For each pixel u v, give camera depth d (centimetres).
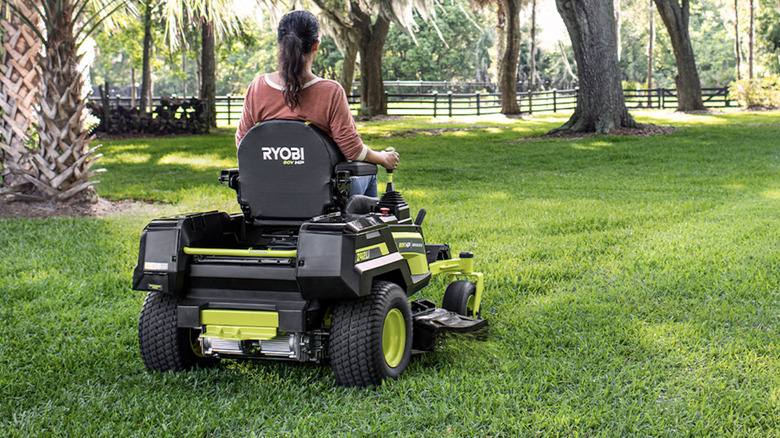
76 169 1017
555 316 529
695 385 393
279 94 404
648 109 4006
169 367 421
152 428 350
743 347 450
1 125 1030
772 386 387
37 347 479
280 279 383
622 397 380
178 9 1216
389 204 464
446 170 1524
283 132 398
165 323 412
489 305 565
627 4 4012
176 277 389
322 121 402
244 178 414
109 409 376
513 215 960
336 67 6228
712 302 551
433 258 531
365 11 2738
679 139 1977
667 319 520
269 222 418
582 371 417
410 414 362
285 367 434
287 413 368
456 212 990
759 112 3184
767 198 1084
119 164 1652
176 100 2673
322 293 369
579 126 2208
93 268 692
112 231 862
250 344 397
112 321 532
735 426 345
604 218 926
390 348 412
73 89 998
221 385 407
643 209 1001
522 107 4325
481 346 466
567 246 768
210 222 419
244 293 396
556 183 1319
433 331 441
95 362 450
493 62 6719
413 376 415
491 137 2284
